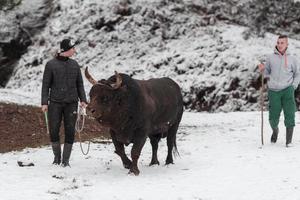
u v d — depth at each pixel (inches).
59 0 1503.4
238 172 427.2
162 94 449.1
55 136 459.8
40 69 1349.7
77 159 493.7
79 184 386.9
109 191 366.9
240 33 1264.8
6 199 345.1
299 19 1316.4
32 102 1003.9
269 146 547.5
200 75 1130.7
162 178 409.7
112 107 398.0
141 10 1382.9
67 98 453.4
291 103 542.6
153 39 1330.0
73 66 456.8
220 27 1317.7
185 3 1393.9
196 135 655.1
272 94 549.6
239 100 1059.9
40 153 524.1
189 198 349.4
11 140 610.5
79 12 1429.6
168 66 1206.3
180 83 1128.8
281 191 366.3
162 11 1375.5
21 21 1488.7
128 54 1309.1
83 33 1386.6
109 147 569.9
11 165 458.0
